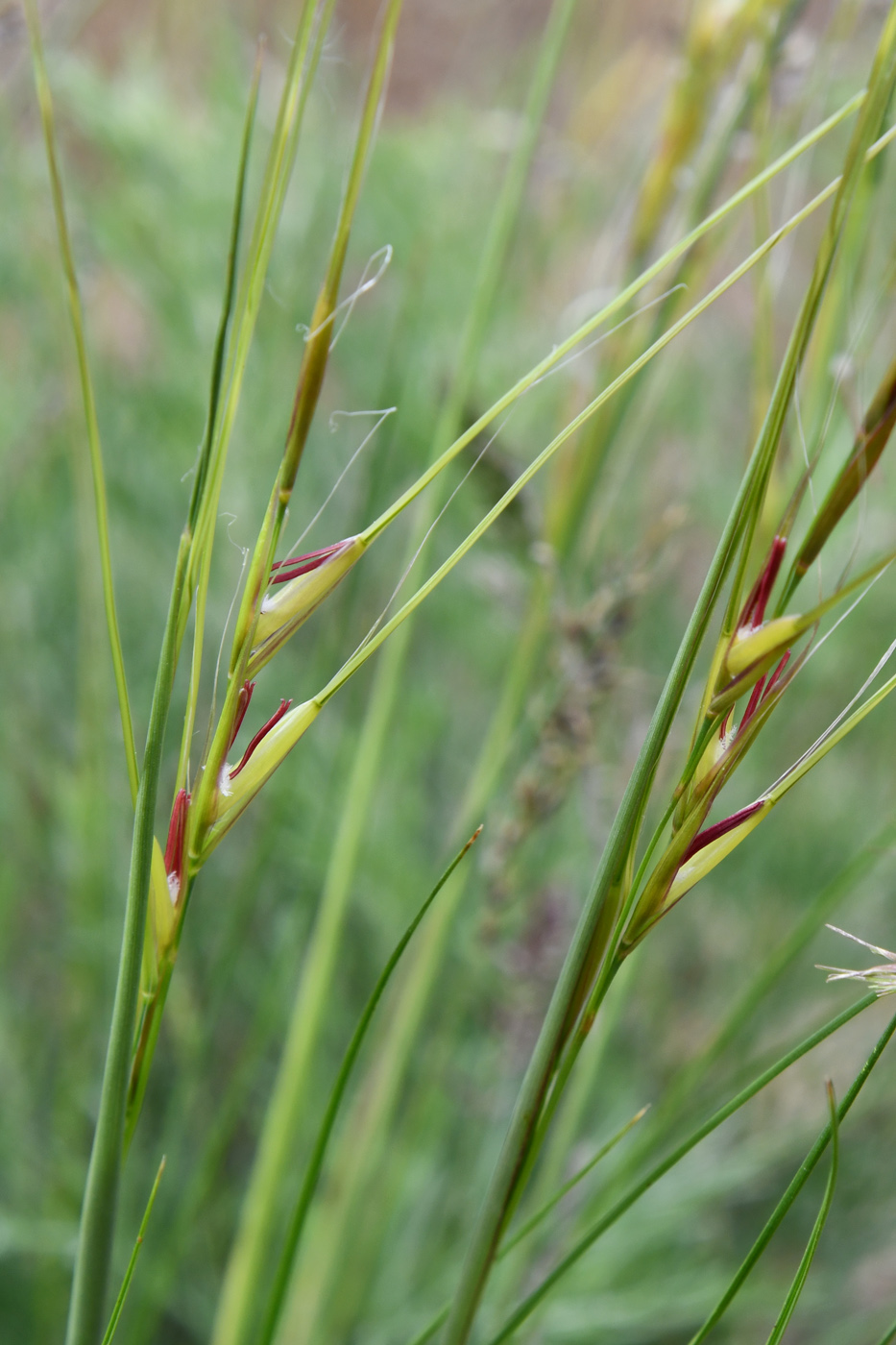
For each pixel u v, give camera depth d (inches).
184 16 46.3
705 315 44.3
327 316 14.8
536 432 36.6
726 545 14.9
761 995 22.0
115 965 33.4
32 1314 34.0
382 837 33.3
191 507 14.9
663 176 23.6
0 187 35.8
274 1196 25.8
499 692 41.9
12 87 34.5
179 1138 33.0
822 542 15.0
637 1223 34.7
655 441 39.9
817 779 45.1
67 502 38.4
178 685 36.0
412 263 34.7
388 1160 33.4
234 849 36.9
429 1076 30.3
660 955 43.1
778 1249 40.3
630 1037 41.0
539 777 24.1
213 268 35.9
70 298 14.9
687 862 15.4
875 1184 40.4
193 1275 33.9
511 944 28.1
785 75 21.8
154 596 38.4
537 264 41.6
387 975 16.6
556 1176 27.0
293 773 30.3
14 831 38.5
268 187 14.8
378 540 36.8
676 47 24.7
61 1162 32.9
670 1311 35.0
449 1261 35.6
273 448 32.3
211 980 30.9
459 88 51.6
